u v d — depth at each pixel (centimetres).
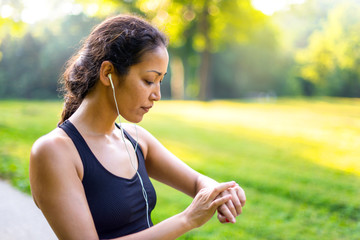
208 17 2758
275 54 4438
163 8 2431
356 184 687
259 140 1166
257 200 575
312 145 1096
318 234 449
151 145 160
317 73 3859
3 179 564
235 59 4322
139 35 130
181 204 510
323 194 611
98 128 138
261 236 432
